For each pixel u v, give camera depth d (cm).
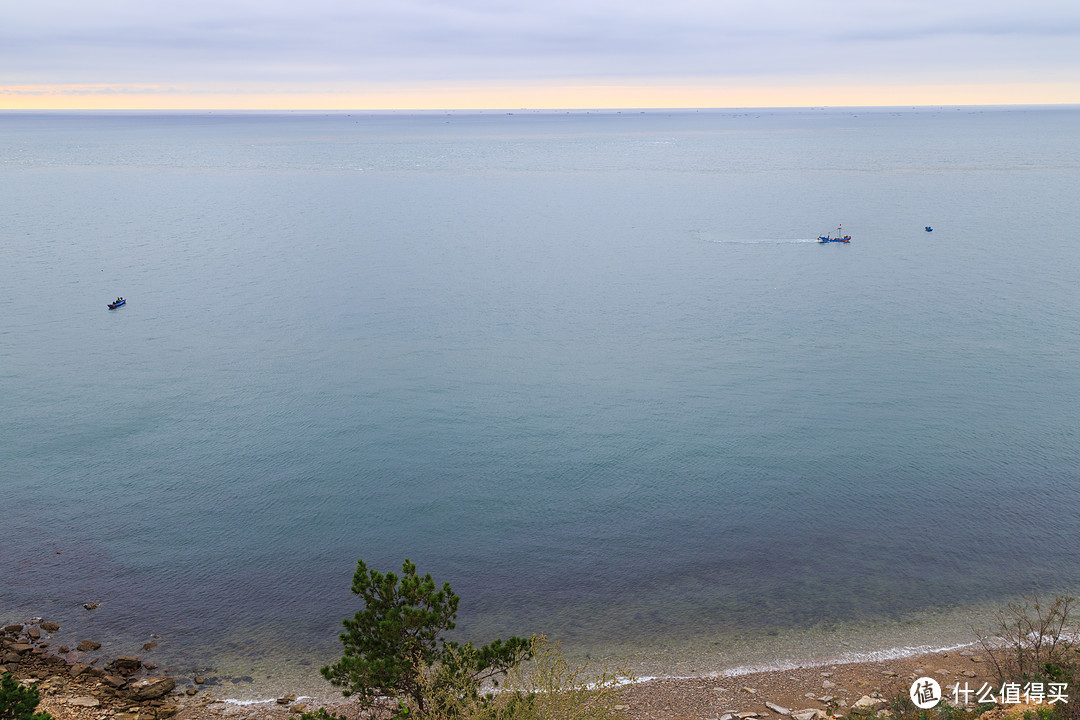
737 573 3434
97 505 4144
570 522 3966
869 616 3059
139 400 5878
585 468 4631
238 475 4556
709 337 7606
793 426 5253
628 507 4128
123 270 11156
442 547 3731
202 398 5934
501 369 6644
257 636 2961
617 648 2880
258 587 3338
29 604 3164
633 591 3306
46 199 19812
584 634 2984
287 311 8794
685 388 6097
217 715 2425
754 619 3059
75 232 14575
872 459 4691
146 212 17462
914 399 5747
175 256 12294
